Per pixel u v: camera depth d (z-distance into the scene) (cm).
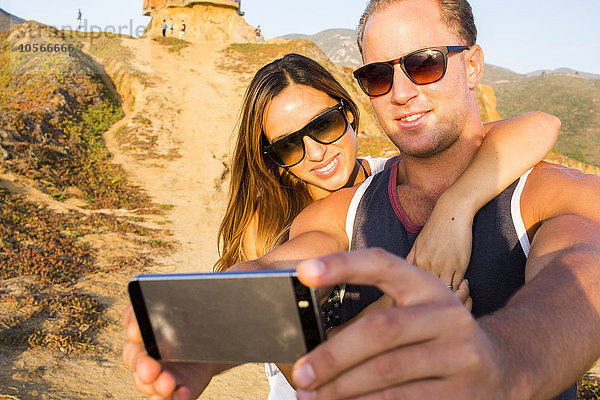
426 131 151
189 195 1928
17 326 769
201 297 73
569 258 88
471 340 52
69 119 2488
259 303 70
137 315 77
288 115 235
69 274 1038
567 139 19662
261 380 768
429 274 57
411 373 52
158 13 4766
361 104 3656
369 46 158
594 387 650
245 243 258
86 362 710
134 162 2256
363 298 151
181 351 76
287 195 255
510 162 141
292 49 4072
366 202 161
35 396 601
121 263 1160
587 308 73
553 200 121
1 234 1190
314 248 143
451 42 151
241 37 4806
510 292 125
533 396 59
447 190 144
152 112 2867
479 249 132
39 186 1686
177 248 1358
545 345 63
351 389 53
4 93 2667
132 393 653
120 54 3525
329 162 245
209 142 2550
